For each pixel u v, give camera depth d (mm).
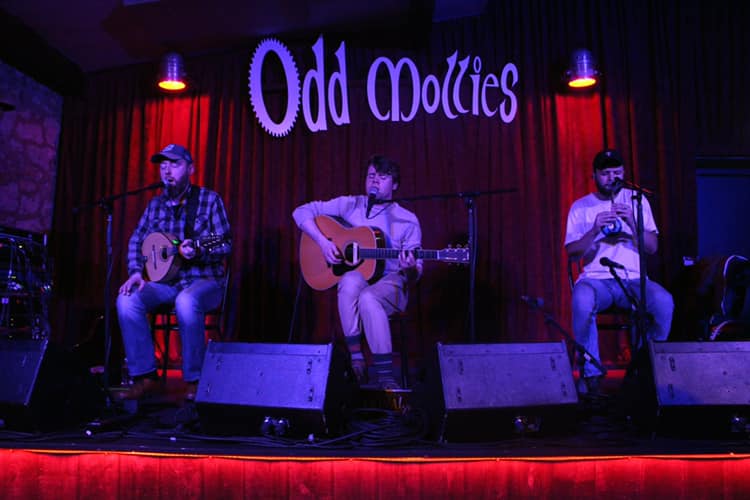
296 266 4793
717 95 4535
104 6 4324
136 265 3164
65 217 5207
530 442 2041
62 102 5312
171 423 2385
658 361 2070
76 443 2059
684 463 1984
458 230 4598
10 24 4320
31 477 2076
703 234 4727
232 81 5023
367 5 4445
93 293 5074
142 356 2916
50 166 5188
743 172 4699
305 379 2064
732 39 4539
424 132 4719
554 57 4648
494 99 4668
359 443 2037
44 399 2178
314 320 4727
